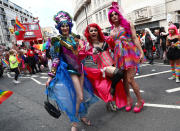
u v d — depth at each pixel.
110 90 2.92
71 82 2.44
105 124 2.75
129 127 2.56
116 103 3.12
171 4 15.25
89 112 3.33
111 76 2.87
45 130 2.79
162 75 5.66
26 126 3.02
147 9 17.41
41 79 8.09
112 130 2.54
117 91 3.13
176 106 3.08
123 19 2.92
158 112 2.92
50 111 2.42
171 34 4.56
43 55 11.35
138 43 2.94
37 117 3.38
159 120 2.64
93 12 31.81
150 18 17.47
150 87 4.45
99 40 3.08
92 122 2.88
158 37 9.88
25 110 3.87
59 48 2.41
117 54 2.98
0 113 3.85
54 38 2.38
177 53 4.43
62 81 2.39
